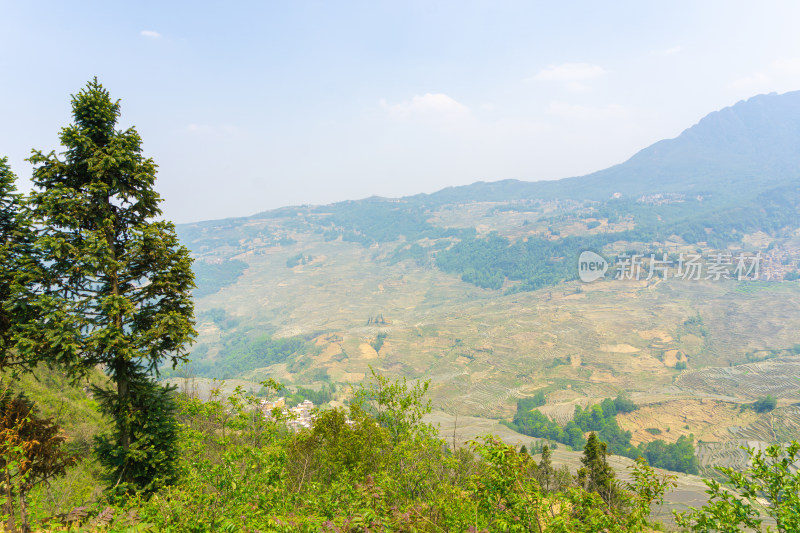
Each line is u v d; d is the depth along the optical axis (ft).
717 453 480.23
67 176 52.49
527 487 23.15
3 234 51.62
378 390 55.42
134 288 53.67
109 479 49.19
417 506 28.04
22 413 38.68
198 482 30.78
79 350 48.24
